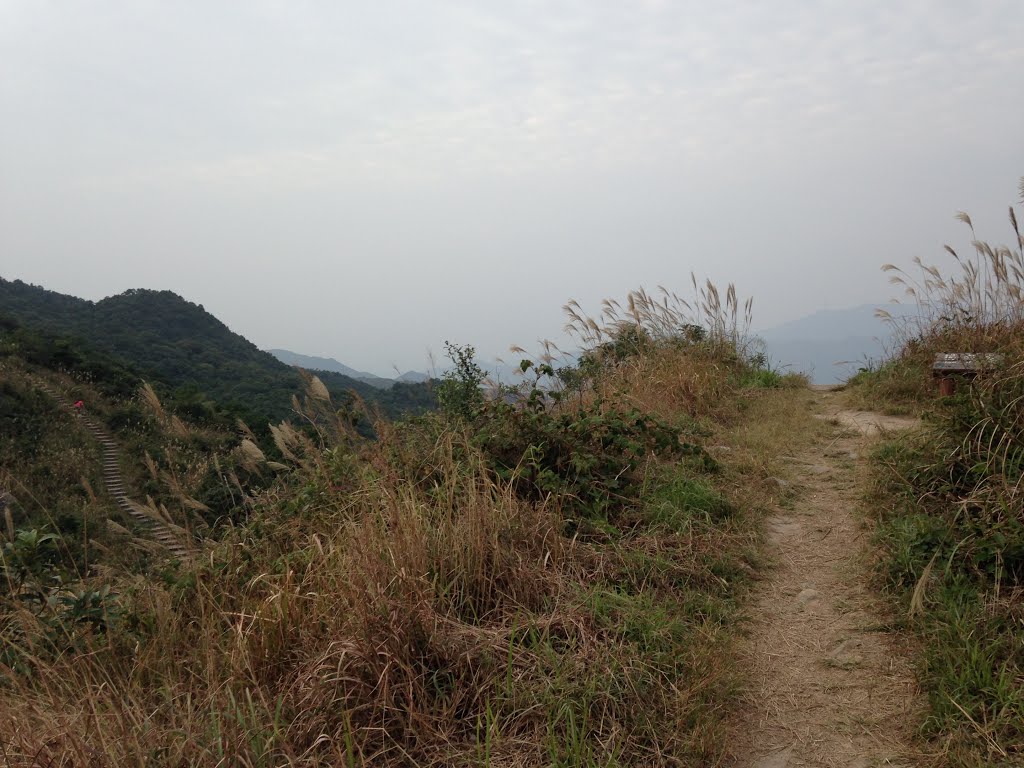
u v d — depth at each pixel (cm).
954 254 837
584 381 821
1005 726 248
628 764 256
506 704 281
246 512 488
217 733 253
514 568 364
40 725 276
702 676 303
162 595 391
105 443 2569
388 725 271
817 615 368
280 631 321
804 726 281
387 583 329
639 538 434
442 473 469
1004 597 332
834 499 529
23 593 372
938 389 809
